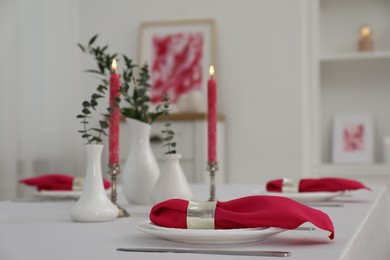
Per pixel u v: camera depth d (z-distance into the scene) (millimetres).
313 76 3469
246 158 3453
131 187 1376
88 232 912
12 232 914
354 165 3402
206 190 1786
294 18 3406
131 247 763
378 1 3684
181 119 3201
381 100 3650
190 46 3525
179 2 3561
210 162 1316
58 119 3445
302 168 3385
